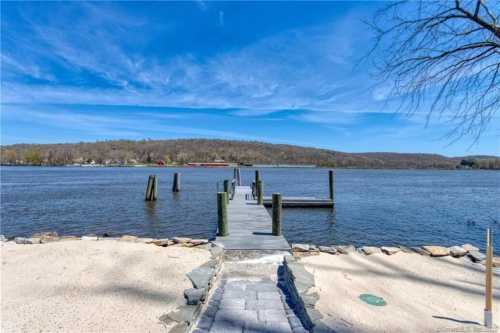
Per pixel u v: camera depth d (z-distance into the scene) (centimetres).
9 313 381
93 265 579
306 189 2755
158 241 784
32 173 5650
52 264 582
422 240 1037
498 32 279
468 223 1316
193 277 407
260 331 322
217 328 328
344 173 7025
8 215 1440
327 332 305
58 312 385
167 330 339
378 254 687
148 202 1894
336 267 596
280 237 732
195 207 1706
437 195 2422
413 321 374
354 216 1458
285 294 425
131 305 410
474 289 494
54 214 1471
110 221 1318
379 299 443
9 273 531
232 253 617
